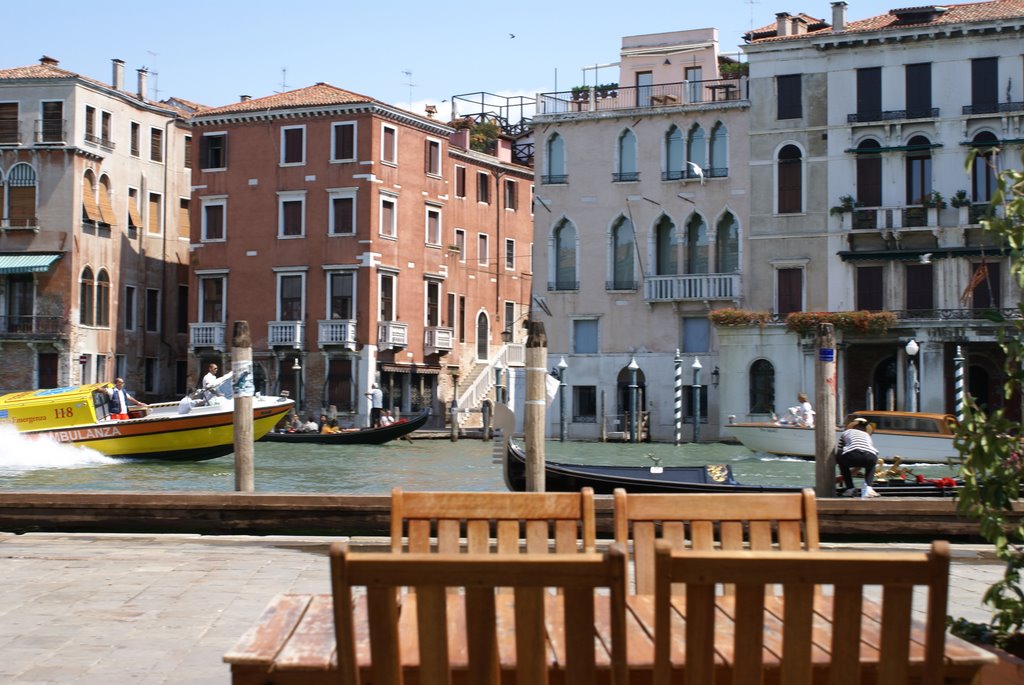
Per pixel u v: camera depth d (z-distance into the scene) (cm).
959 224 4081
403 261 5100
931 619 327
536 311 4716
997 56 4088
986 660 355
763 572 323
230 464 3012
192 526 1348
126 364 5172
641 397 4562
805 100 4331
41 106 4838
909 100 4200
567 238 4712
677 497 479
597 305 4631
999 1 4247
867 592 865
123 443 2962
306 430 4384
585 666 327
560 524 476
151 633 732
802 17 4694
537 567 322
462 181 5522
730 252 4484
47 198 4825
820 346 1661
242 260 5081
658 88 4656
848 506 1341
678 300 4478
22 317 4831
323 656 360
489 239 5716
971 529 1331
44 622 764
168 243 5425
